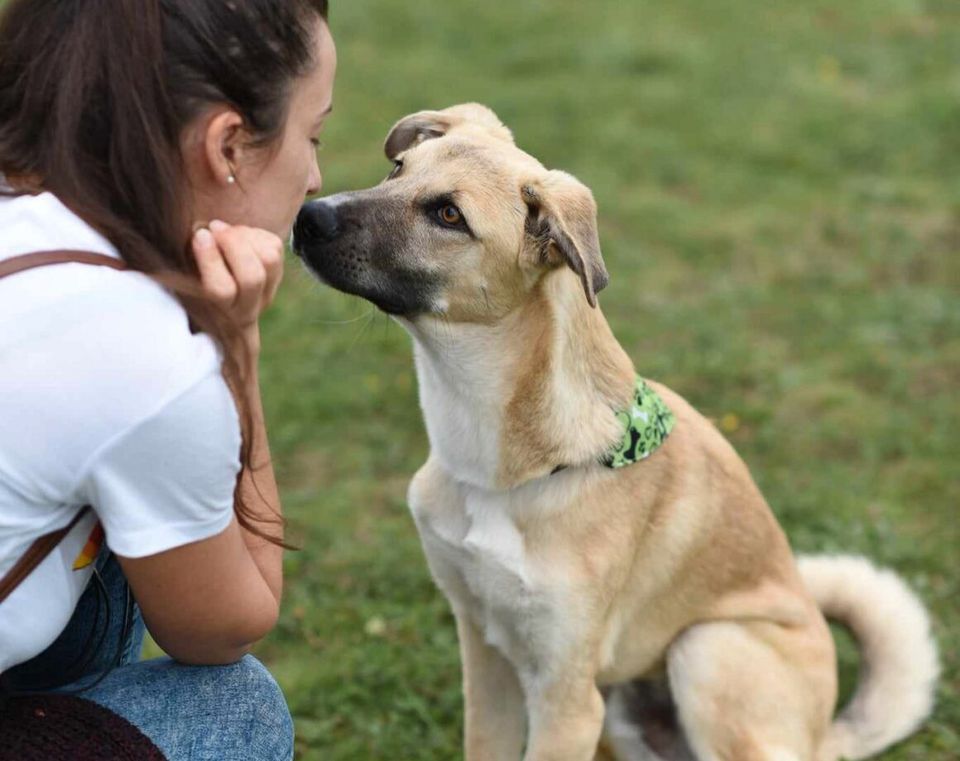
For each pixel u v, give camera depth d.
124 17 1.85
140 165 1.87
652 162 7.77
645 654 3.29
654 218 7.02
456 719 3.64
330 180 7.26
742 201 7.33
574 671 3.02
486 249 2.88
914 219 7.13
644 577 3.15
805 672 3.32
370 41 9.97
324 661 3.80
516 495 2.97
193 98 1.89
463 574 3.10
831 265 6.59
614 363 3.05
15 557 1.91
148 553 1.93
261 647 3.89
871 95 9.05
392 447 4.96
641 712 3.56
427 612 4.05
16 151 1.95
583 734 3.07
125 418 1.82
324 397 5.23
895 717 3.48
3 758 2.03
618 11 10.88
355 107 8.48
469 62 9.55
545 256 2.88
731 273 6.48
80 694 2.23
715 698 3.23
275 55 1.96
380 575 4.19
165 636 2.15
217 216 2.08
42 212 1.88
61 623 2.04
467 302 2.91
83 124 1.88
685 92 8.95
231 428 1.94
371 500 4.64
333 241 2.88
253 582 2.14
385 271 2.90
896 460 4.93
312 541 4.35
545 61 9.52
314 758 3.43
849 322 5.97
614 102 8.71
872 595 3.58
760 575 3.35
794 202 7.32
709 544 3.22
